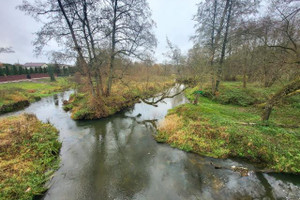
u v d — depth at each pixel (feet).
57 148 21.67
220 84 55.98
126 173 17.08
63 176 16.49
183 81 41.91
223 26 41.32
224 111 30.71
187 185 15.06
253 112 30.40
